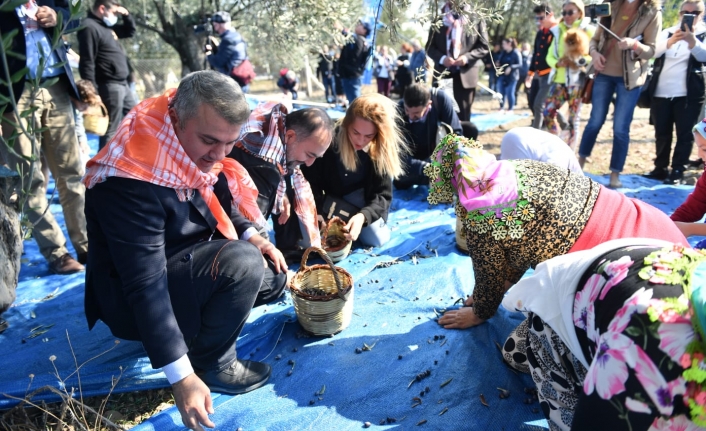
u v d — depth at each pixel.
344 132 3.07
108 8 4.75
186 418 1.66
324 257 2.34
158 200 1.73
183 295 1.92
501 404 2.03
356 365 2.28
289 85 11.70
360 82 8.19
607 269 1.32
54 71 2.91
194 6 10.28
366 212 3.24
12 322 2.73
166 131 1.72
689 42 4.22
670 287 1.16
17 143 2.76
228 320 2.04
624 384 1.16
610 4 4.37
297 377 2.23
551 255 1.98
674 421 1.18
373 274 3.11
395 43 2.41
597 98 4.67
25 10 2.69
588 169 5.39
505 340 2.38
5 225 2.48
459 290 2.87
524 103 11.48
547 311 1.52
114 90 4.96
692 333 1.10
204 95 1.59
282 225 3.15
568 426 1.66
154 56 12.38
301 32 4.77
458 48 5.45
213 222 2.04
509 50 9.69
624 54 4.30
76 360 2.36
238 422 2.00
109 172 1.68
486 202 1.95
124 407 2.16
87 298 2.08
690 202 2.54
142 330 1.68
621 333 1.17
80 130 4.61
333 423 1.98
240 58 7.36
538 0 2.87
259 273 2.04
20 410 2.09
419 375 2.18
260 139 2.62
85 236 3.39
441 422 1.96
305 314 2.41
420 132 4.43
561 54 5.29
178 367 1.68
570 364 1.61
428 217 4.05
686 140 4.57
